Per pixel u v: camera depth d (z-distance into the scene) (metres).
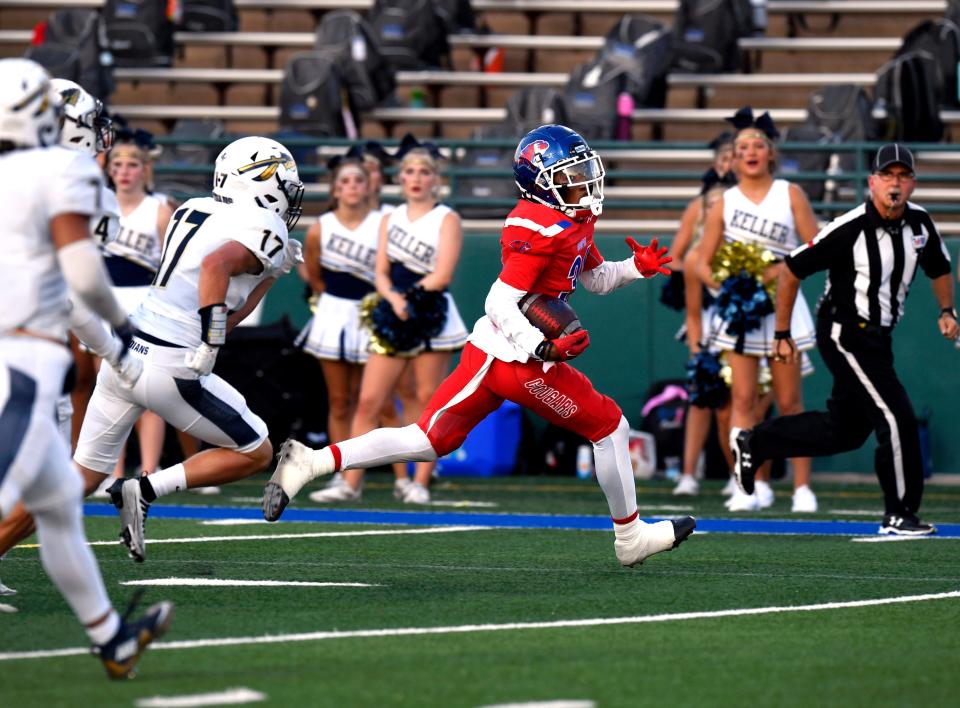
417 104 54.75
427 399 33.44
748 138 32.41
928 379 42.94
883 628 16.94
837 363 26.56
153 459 33.78
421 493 34.44
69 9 54.00
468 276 44.94
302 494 36.22
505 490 38.72
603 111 50.44
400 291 33.50
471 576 21.09
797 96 53.91
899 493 26.73
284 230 19.59
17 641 15.62
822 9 56.56
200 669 14.19
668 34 53.00
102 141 19.66
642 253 21.08
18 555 22.61
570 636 16.22
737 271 32.16
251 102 57.06
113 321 13.77
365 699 12.88
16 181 13.13
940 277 26.94
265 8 59.34
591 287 21.33
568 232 19.45
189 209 19.83
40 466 12.95
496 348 19.86
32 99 13.52
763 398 35.00
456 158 48.19
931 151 44.38
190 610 17.84
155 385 19.17
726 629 16.78
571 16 58.25
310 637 16.00
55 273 13.35
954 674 14.31
